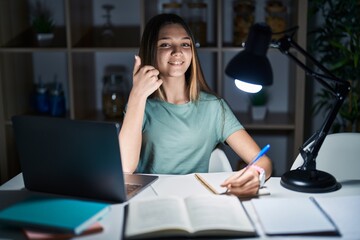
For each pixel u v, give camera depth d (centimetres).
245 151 199
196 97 205
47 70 334
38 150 150
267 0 315
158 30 199
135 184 162
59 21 327
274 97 329
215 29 319
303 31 279
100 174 145
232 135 204
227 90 330
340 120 325
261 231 127
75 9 297
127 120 185
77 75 302
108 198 147
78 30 304
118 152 141
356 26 283
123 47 295
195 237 124
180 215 131
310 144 167
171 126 201
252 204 142
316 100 326
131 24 324
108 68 331
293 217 132
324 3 292
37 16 324
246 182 151
